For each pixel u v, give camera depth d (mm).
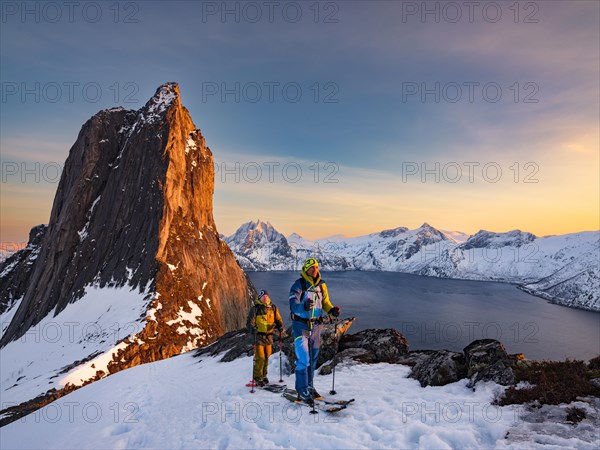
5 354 87875
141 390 12531
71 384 52156
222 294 106938
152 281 92938
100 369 58719
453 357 8562
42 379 58188
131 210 116000
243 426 6648
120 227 115375
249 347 16312
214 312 95375
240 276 120438
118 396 12102
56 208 138125
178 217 114500
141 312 81375
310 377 7414
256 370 9508
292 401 7531
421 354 11156
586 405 5797
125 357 64500
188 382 12656
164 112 134000
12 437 11109
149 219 110312
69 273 112250
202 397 9547
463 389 7434
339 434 5801
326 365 10578
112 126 140375
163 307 83312
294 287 7543
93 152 133750
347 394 7910
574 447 4770
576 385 6348
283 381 9859
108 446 7188
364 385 8570
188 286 96000
